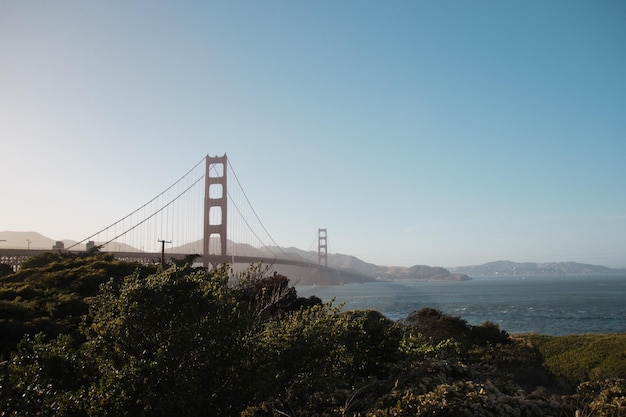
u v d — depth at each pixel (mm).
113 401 12125
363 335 18172
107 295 14617
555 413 15594
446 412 13672
